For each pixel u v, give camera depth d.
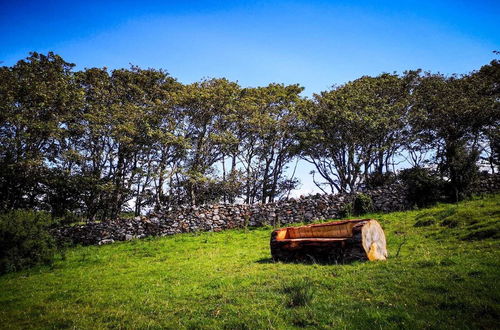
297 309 5.20
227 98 28.36
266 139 30.72
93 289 8.47
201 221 20.28
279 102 31.20
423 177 18.91
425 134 27.48
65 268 12.45
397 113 25.92
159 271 10.02
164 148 27.39
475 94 25.67
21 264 12.70
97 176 26.45
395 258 8.26
